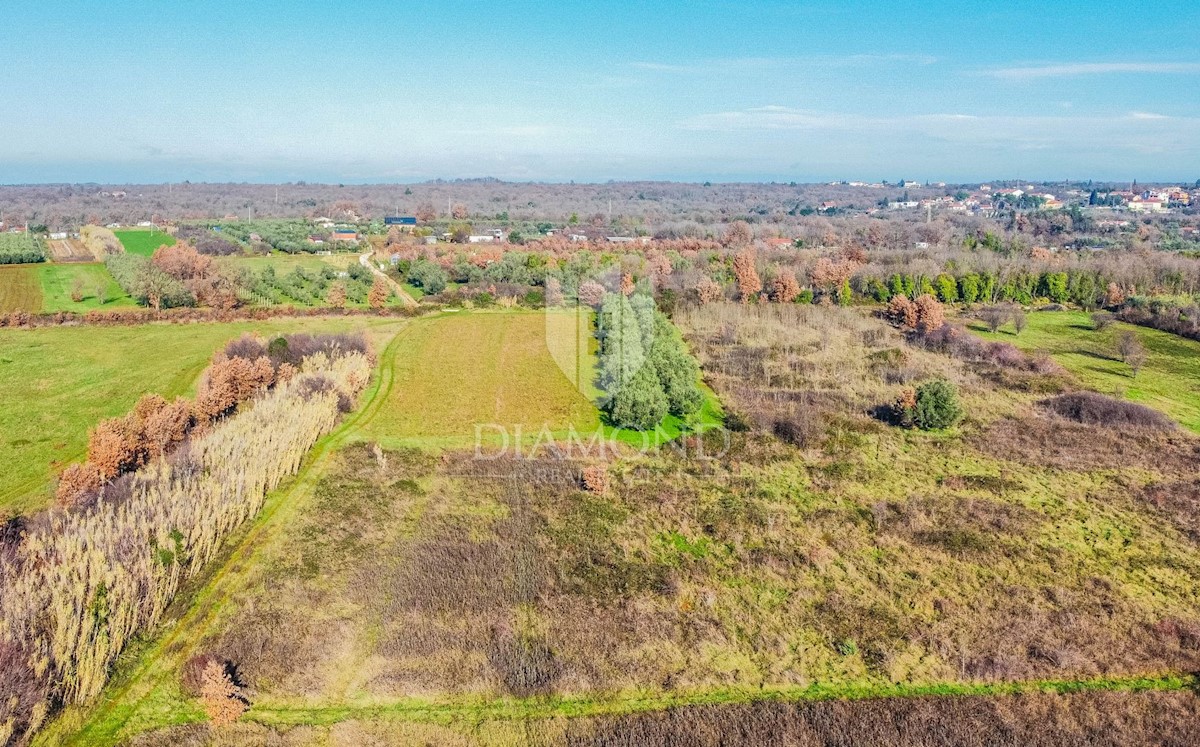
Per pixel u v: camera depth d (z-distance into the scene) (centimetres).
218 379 4316
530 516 3269
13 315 6619
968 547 3038
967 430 4391
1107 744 2072
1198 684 2298
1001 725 2130
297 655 2383
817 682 2317
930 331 6550
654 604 2684
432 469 3728
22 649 2162
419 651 2408
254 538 3080
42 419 4384
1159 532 3170
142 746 2036
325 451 3944
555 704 2223
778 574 2873
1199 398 5053
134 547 2633
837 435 4272
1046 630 2530
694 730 2109
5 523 3017
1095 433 4303
